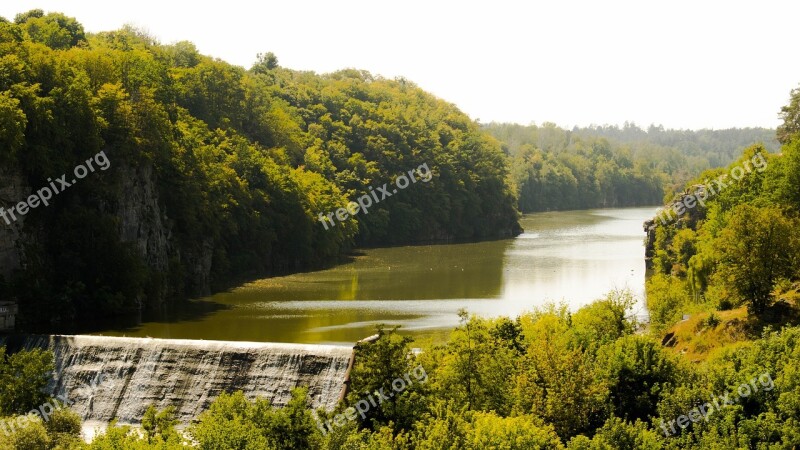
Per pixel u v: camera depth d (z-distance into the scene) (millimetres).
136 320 138500
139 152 159750
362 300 157000
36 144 140000
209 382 99812
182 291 166375
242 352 100188
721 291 109000
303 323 135125
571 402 75500
